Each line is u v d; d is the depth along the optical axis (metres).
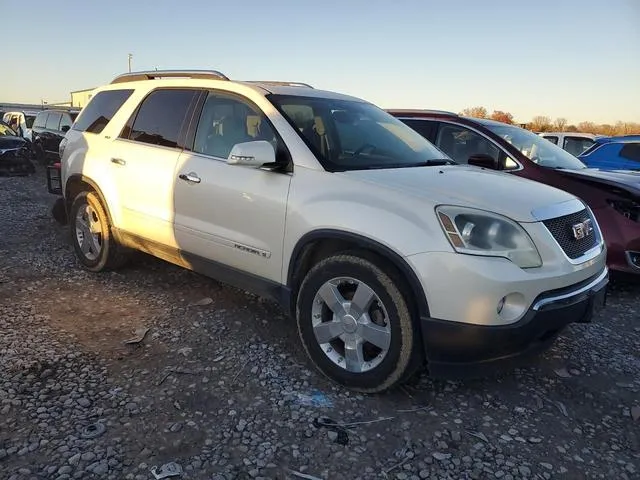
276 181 3.72
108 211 5.06
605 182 5.53
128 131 5.00
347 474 2.64
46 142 17.00
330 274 3.38
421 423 3.08
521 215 3.15
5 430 2.82
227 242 4.02
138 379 3.40
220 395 3.26
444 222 3.05
